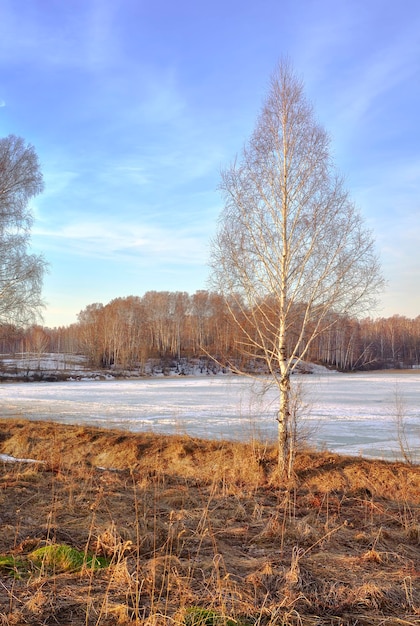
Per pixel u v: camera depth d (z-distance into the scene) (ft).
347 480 33.55
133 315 266.77
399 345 297.33
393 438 54.95
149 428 61.57
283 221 33.88
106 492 26.96
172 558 16.08
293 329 34.99
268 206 34.19
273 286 34.24
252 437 44.37
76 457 42.45
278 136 34.32
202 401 101.45
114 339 250.98
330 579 15.38
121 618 11.73
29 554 15.97
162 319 285.64
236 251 34.27
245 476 34.68
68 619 11.85
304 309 33.99
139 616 12.02
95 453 44.39
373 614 13.26
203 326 248.52
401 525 23.13
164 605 12.76
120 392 129.90
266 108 34.71
